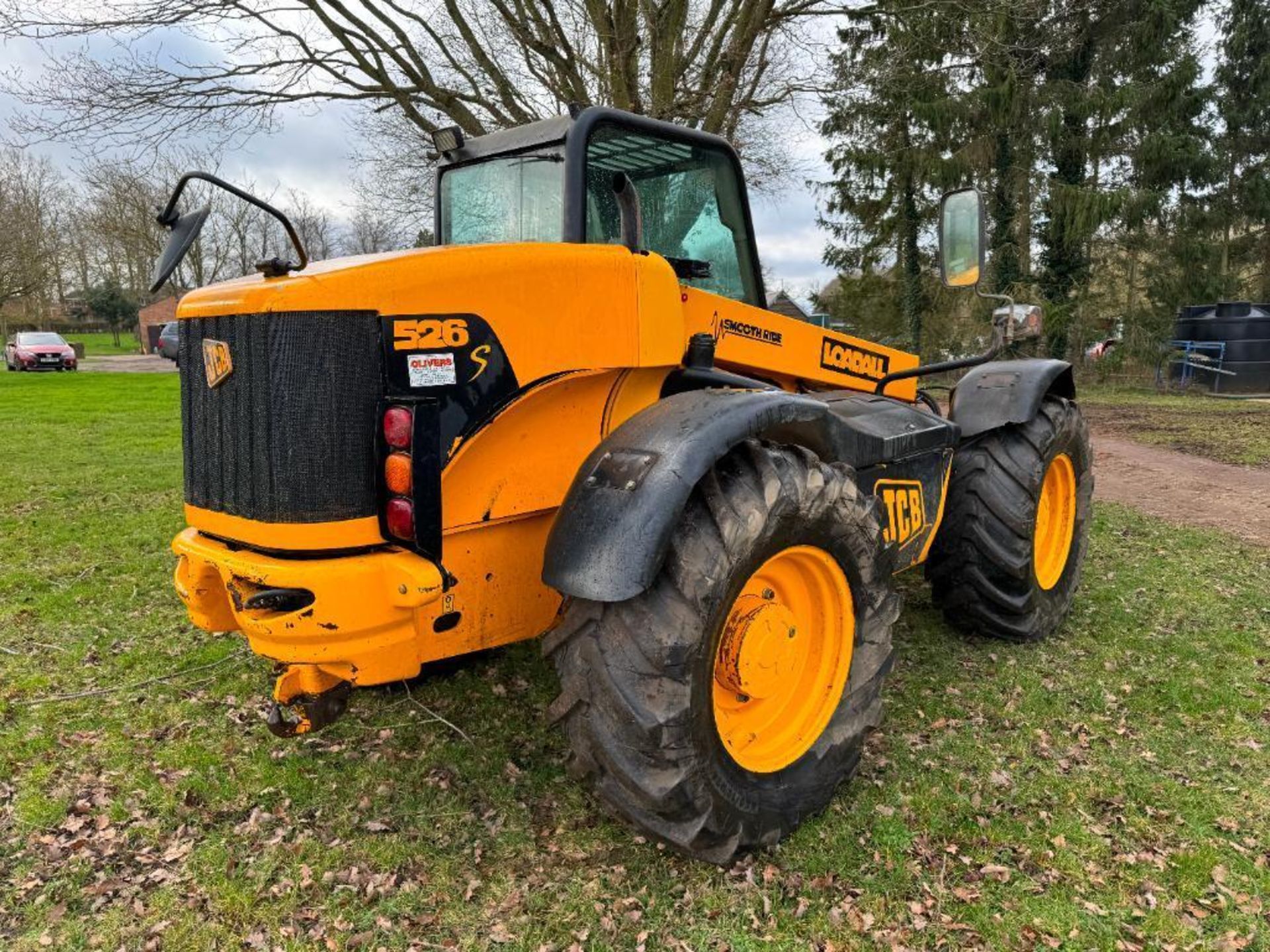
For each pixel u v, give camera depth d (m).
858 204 19.39
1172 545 5.56
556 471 2.40
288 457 2.04
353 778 2.83
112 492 7.25
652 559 2.01
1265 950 2.07
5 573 4.95
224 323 2.14
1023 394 3.61
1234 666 3.64
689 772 2.10
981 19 10.37
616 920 2.18
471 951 2.09
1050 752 2.96
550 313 2.24
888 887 2.29
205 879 2.35
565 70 8.62
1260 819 2.58
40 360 26.28
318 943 2.13
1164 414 14.11
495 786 2.77
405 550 2.13
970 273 3.25
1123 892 2.28
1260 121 22.50
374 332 2.04
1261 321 17.69
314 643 2.06
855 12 9.49
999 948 2.09
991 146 17.39
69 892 2.30
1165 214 19.56
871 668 2.65
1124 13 17.50
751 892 2.27
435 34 9.31
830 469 2.45
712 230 3.31
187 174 1.97
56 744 3.03
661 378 2.60
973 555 3.61
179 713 3.26
